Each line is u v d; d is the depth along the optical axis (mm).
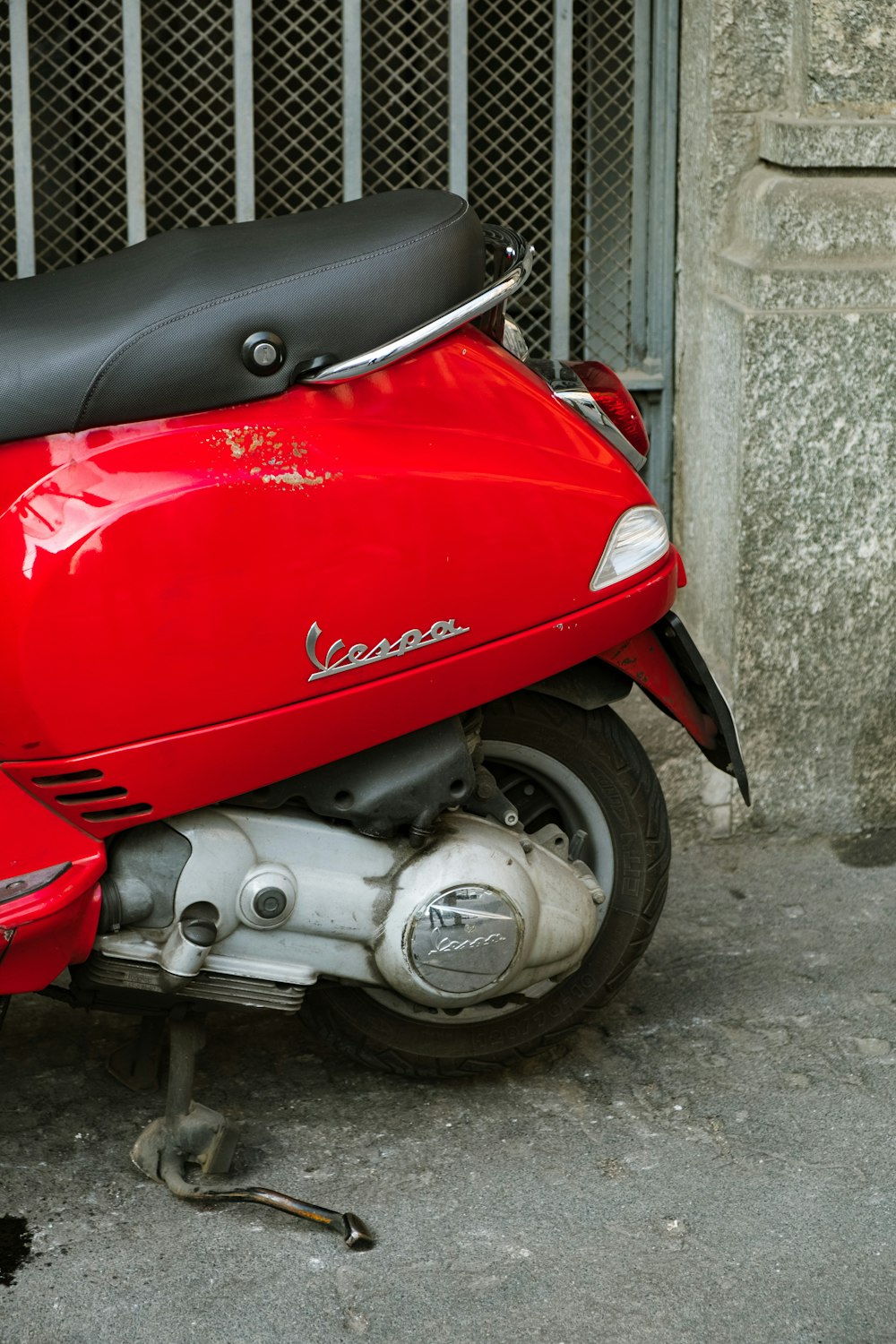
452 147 3629
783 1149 2492
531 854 2420
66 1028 2803
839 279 3273
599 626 2303
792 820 3590
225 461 2018
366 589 2111
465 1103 2615
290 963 2312
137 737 2072
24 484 1993
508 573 2199
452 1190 2391
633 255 3760
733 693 3484
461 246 2131
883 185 3314
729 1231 2295
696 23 3475
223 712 2092
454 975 2346
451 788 2283
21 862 2107
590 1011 2652
